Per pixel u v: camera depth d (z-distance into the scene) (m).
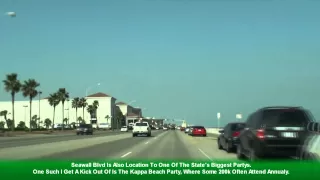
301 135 14.39
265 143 14.49
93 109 172.25
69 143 35.97
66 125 169.00
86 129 75.50
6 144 34.81
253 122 15.81
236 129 23.69
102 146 30.73
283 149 14.42
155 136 58.69
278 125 14.58
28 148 28.22
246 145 16.50
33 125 164.62
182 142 38.06
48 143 36.31
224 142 25.17
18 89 90.12
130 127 150.50
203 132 59.19
